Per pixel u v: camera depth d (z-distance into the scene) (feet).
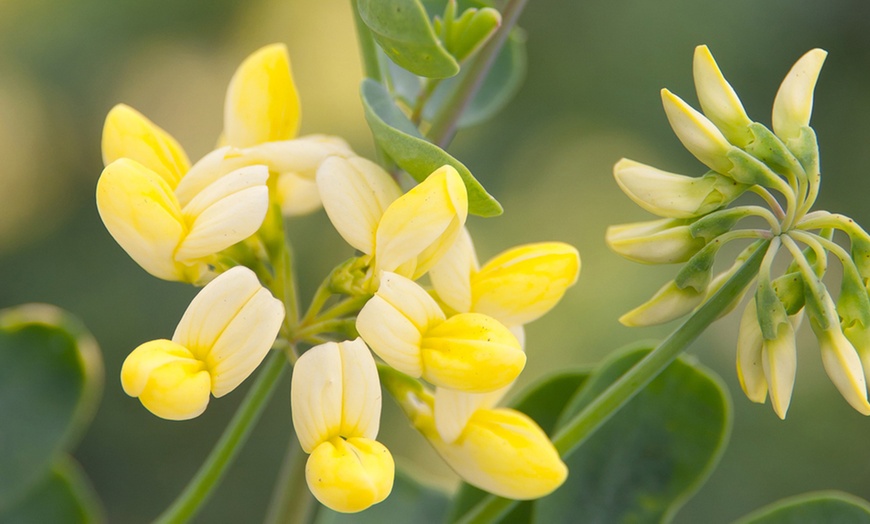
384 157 0.70
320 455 0.65
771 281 0.66
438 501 0.81
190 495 0.69
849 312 0.66
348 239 0.67
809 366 1.80
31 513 0.78
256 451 1.89
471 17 0.70
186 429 1.91
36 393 0.78
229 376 0.66
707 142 0.66
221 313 0.66
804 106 0.66
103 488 1.88
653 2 1.98
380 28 0.67
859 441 1.77
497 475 0.69
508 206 1.94
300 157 0.68
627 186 0.67
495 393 0.70
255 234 0.70
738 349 0.67
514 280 0.68
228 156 0.68
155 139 0.71
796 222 0.66
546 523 0.74
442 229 0.66
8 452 0.78
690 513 1.76
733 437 1.76
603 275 1.79
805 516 0.71
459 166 0.66
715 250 0.66
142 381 0.65
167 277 0.68
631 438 0.74
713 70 0.66
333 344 0.66
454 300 0.68
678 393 0.74
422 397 0.70
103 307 1.98
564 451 0.68
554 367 1.70
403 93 0.75
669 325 1.70
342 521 0.80
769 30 1.98
